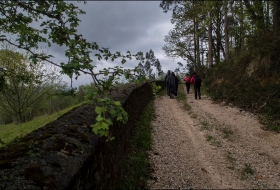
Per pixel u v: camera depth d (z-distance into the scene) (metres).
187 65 32.03
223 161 4.89
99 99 2.19
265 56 10.34
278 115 7.41
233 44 25.23
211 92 13.83
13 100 9.10
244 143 5.89
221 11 18.70
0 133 5.04
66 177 2.05
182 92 17.09
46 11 2.65
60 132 2.77
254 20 14.38
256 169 4.52
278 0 11.88
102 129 2.02
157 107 10.96
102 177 2.92
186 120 8.42
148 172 4.29
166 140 6.20
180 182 4.01
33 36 2.64
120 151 4.06
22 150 2.32
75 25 2.71
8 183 1.81
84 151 2.53
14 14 2.61
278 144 5.75
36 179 1.91
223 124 7.53
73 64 2.15
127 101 5.46
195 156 5.16
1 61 8.33
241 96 9.88
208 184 3.96
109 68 2.54
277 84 8.70
